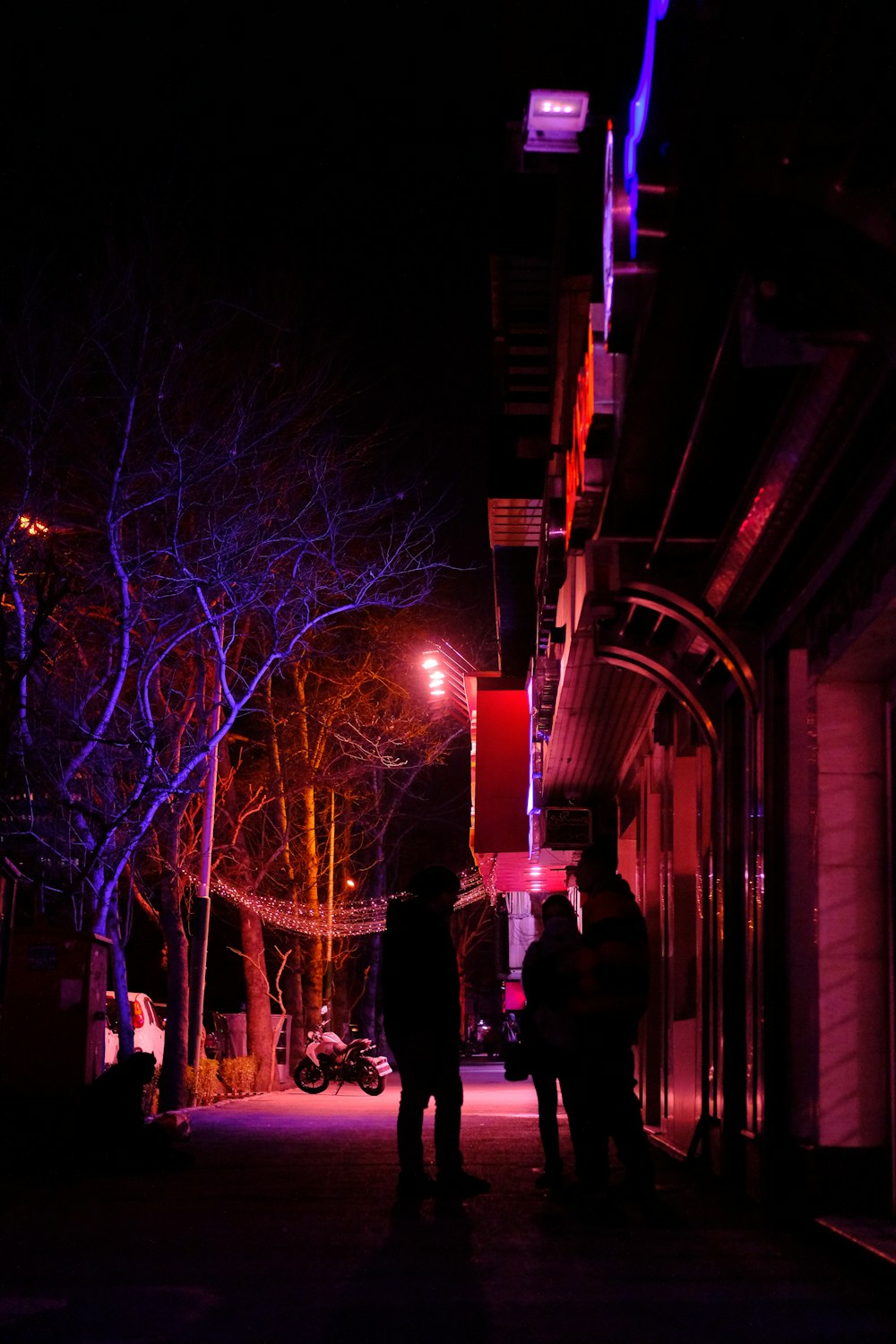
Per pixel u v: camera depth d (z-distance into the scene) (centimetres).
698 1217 750
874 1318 500
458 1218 748
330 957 3466
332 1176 973
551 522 1180
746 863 845
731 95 435
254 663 2350
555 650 1270
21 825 1667
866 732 752
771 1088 749
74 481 1764
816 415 560
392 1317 500
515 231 1446
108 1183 945
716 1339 468
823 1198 702
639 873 1432
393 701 2962
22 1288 555
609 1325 489
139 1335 471
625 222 641
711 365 578
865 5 358
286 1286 559
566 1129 1386
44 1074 1076
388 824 3925
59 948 1107
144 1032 2391
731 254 491
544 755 1622
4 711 1199
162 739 1859
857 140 392
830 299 432
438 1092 845
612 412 702
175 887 2053
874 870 744
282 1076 3005
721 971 904
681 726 1181
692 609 810
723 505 737
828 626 715
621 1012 754
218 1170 1024
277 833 3083
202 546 1881
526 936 3347
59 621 1783
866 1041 727
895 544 592
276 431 1914
